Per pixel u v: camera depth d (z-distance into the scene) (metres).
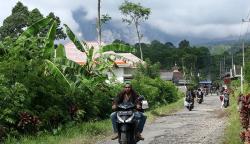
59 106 17.77
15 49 18.16
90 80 20.72
